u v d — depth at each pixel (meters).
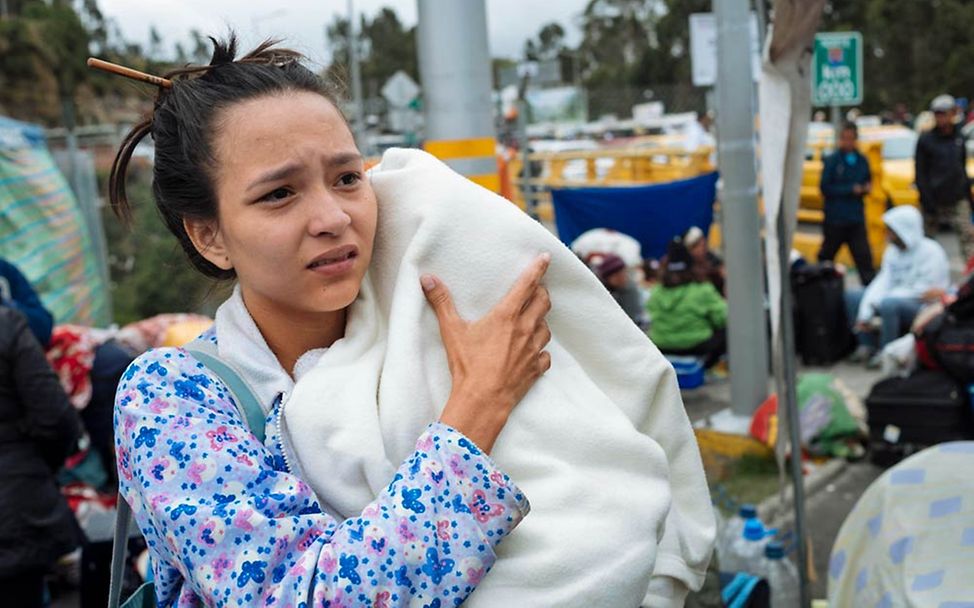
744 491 4.92
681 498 1.42
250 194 1.17
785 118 2.65
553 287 1.34
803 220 13.74
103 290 8.48
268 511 1.11
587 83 54.78
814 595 3.79
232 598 1.06
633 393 1.36
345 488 1.18
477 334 1.26
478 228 1.30
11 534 3.29
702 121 15.60
